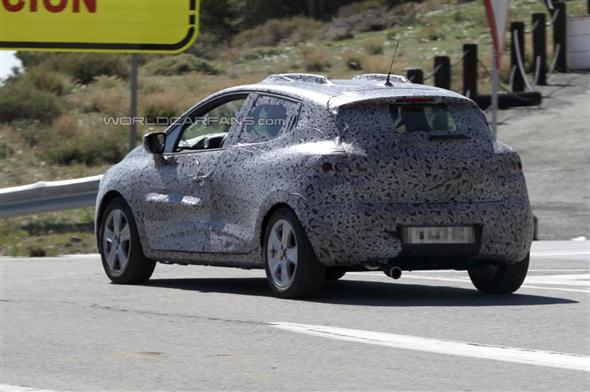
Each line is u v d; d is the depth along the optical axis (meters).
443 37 85.38
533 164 45.25
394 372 12.54
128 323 16.12
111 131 53.25
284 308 17.45
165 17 49.19
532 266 25.94
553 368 12.69
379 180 17.89
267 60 87.25
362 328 15.49
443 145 18.31
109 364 13.16
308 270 18.09
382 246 17.84
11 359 13.54
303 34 100.38
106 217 21.86
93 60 75.00
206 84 72.88
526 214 18.84
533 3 90.06
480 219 18.34
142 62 84.06
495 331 15.25
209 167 19.92
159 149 20.97
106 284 21.42
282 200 18.25
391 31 91.69
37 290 20.34
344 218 17.73
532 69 63.97
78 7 49.03
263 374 12.48
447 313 16.94
